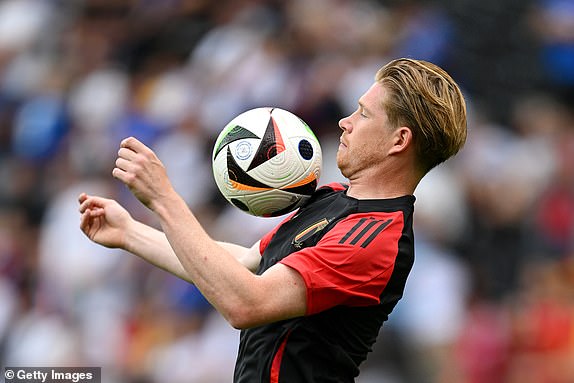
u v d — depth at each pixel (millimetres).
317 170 14766
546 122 41188
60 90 46750
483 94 42906
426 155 14250
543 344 31375
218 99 40062
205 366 31406
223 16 45000
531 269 34625
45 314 36750
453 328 30734
